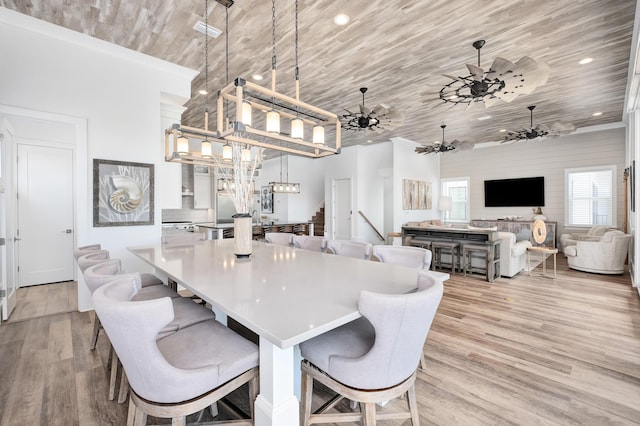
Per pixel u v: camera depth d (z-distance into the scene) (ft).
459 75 13.75
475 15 9.50
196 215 23.90
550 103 17.44
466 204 30.68
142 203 12.36
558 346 8.64
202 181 23.38
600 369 7.41
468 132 24.45
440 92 12.48
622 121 20.98
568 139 24.63
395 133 24.86
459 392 6.50
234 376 4.25
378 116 14.14
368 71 13.37
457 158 31.24
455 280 16.38
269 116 6.69
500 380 6.96
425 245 18.99
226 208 23.22
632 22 9.80
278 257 8.28
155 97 12.72
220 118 6.88
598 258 17.76
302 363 4.91
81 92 10.96
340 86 14.99
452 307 12.03
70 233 15.84
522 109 18.48
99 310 3.58
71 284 15.10
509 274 16.84
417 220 29.25
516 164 27.37
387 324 3.81
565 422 5.58
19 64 9.79
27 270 14.70
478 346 8.64
